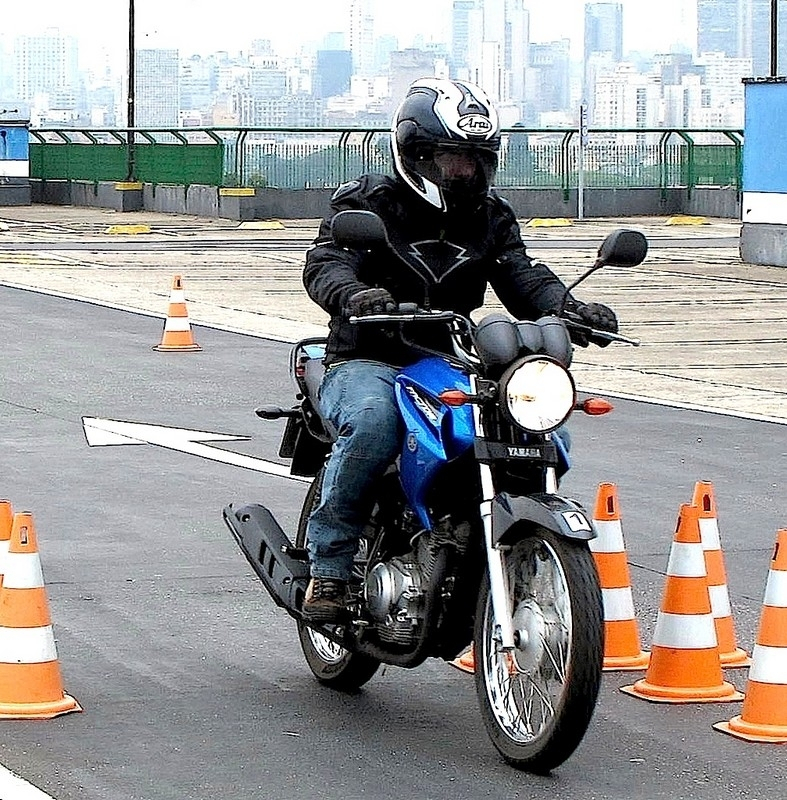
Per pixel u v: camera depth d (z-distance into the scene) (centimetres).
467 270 965
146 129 7650
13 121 8069
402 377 927
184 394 2266
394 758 919
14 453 1834
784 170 4616
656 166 7656
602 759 921
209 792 863
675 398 2302
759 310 3531
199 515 1538
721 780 889
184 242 5659
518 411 845
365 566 963
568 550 854
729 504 1622
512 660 886
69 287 3869
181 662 1101
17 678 984
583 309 937
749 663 1111
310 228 6638
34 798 850
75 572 1330
